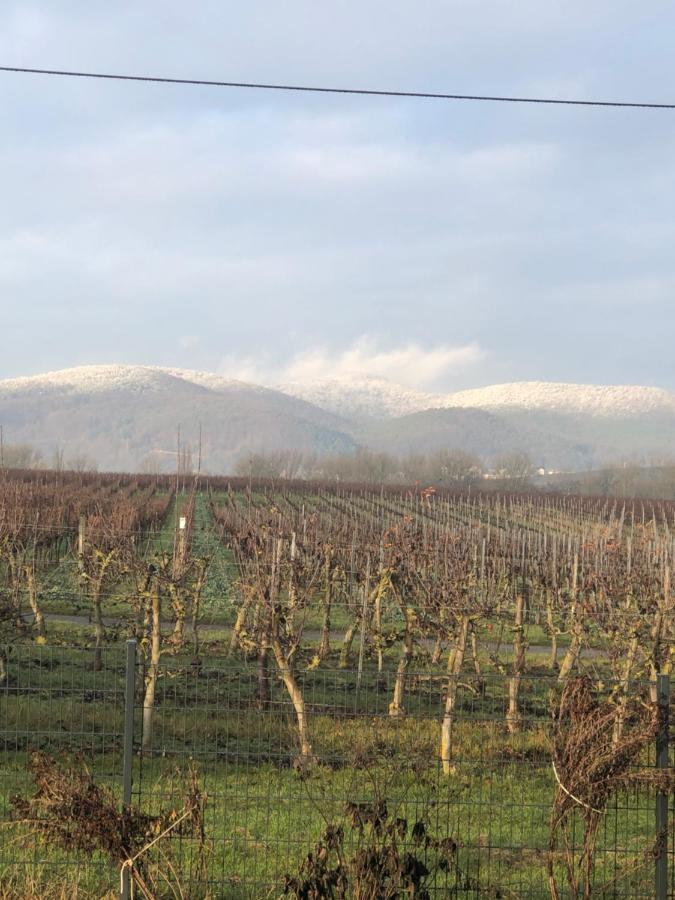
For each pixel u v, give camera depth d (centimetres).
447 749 1075
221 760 1117
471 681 1510
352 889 731
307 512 4731
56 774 750
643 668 1722
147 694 1247
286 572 2222
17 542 2611
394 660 2289
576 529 4225
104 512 4022
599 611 2012
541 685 1919
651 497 10412
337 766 1038
